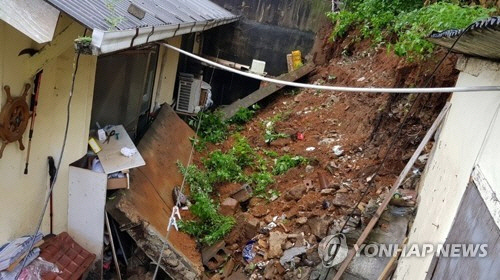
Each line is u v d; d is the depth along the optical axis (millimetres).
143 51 6301
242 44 12070
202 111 9562
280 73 12070
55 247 4641
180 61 10062
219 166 7879
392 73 7602
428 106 6438
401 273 4695
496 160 2723
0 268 3869
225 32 12023
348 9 11062
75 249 4855
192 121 9414
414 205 5383
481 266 2521
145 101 7406
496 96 3131
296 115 9852
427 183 5070
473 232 2779
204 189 7125
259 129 9812
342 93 9445
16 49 3609
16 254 3982
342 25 10484
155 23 4348
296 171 7645
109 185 5078
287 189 7293
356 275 5387
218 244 6074
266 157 8562
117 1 4281
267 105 11227
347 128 8289
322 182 6875
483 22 2322
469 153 3486
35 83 4031
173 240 5660
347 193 6344
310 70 11344
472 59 4176
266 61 12086
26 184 4320
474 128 3543
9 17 3047
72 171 4871
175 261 5262
